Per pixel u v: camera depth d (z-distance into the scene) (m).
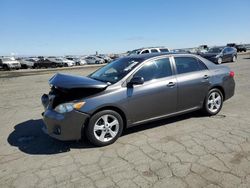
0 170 3.75
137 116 4.73
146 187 3.17
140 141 4.60
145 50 19.11
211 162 3.71
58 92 4.44
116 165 3.75
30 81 16.28
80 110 4.17
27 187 3.29
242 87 9.92
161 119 5.24
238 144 4.30
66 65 42.59
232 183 3.17
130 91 4.59
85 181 3.37
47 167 3.79
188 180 3.28
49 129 4.40
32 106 7.90
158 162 3.78
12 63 34.28
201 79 5.55
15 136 5.15
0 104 8.44
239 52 51.72
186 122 5.53
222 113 6.16
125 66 5.00
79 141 4.71
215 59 22.52
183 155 3.97
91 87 4.18
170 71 5.19
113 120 4.51
